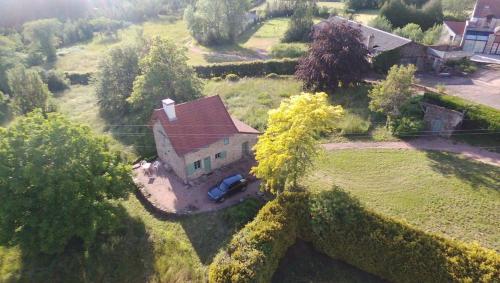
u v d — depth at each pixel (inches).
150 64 1440.7
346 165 1167.6
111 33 3718.0
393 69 1307.8
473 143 1235.9
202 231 960.3
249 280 671.1
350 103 1558.8
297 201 829.8
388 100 1314.0
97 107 1859.0
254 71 2105.1
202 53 2824.8
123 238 927.7
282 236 778.8
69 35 3545.8
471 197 977.5
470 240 831.1
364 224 751.1
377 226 743.1
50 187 816.3
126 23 4072.3
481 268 637.9
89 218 872.9
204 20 3058.6
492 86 1585.9
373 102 1370.6
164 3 4766.2
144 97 1454.2
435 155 1189.7
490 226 874.1
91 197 889.5
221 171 1221.7
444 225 885.8
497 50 2036.2
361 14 3442.4
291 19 2923.2
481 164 1120.8
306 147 892.0
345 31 1606.8
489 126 1200.8
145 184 1172.5
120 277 837.8
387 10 2677.2
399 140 1296.8
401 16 2647.6
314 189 1043.9
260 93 1761.8
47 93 1753.2
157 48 1437.0
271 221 786.2
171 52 1466.5
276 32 3326.8
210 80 2074.3
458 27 2239.2
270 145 900.6
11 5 3865.7
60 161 850.8
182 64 1483.8
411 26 2337.6
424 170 1112.8
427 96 1358.3
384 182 1071.6
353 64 1593.3
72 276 853.8
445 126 1289.4
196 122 1163.3
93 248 911.7
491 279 620.4
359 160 1191.6
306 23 2861.7
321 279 771.4
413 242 699.4
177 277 810.8
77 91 2149.4
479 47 2069.4
